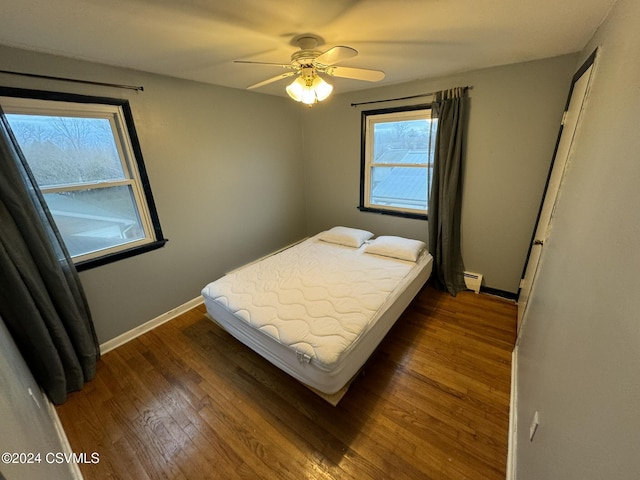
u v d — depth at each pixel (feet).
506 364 6.66
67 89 6.22
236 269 11.15
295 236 13.78
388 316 6.68
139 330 8.27
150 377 6.65
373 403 5.77
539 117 7.54
